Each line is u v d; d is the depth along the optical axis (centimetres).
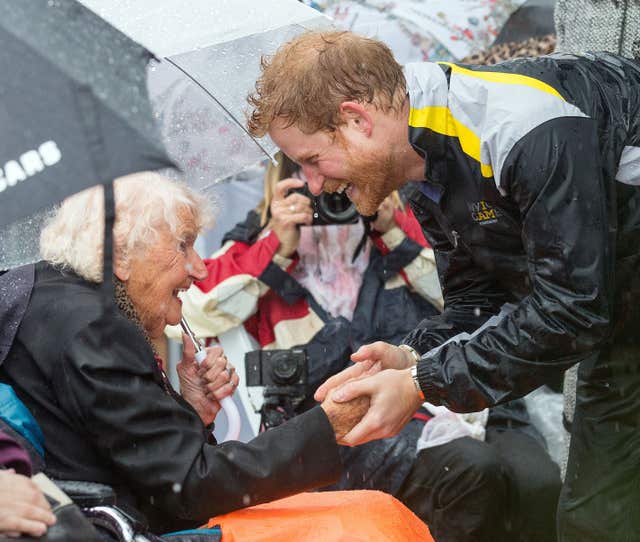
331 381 338
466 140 310
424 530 309
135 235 306
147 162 218
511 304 369
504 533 464
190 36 329
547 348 304
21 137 220
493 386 313
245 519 298
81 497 276
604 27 415
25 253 305
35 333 299
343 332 486
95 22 229
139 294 313
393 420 317
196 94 366
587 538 392
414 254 491
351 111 313
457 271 375
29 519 242
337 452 308
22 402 299
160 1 335
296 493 306
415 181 334
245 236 502
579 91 311
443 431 459
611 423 379
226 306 486
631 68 329
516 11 565
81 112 218
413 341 362
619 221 335
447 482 446
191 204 319
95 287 311
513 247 334
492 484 445
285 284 488
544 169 293
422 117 312
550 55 330
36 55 223
